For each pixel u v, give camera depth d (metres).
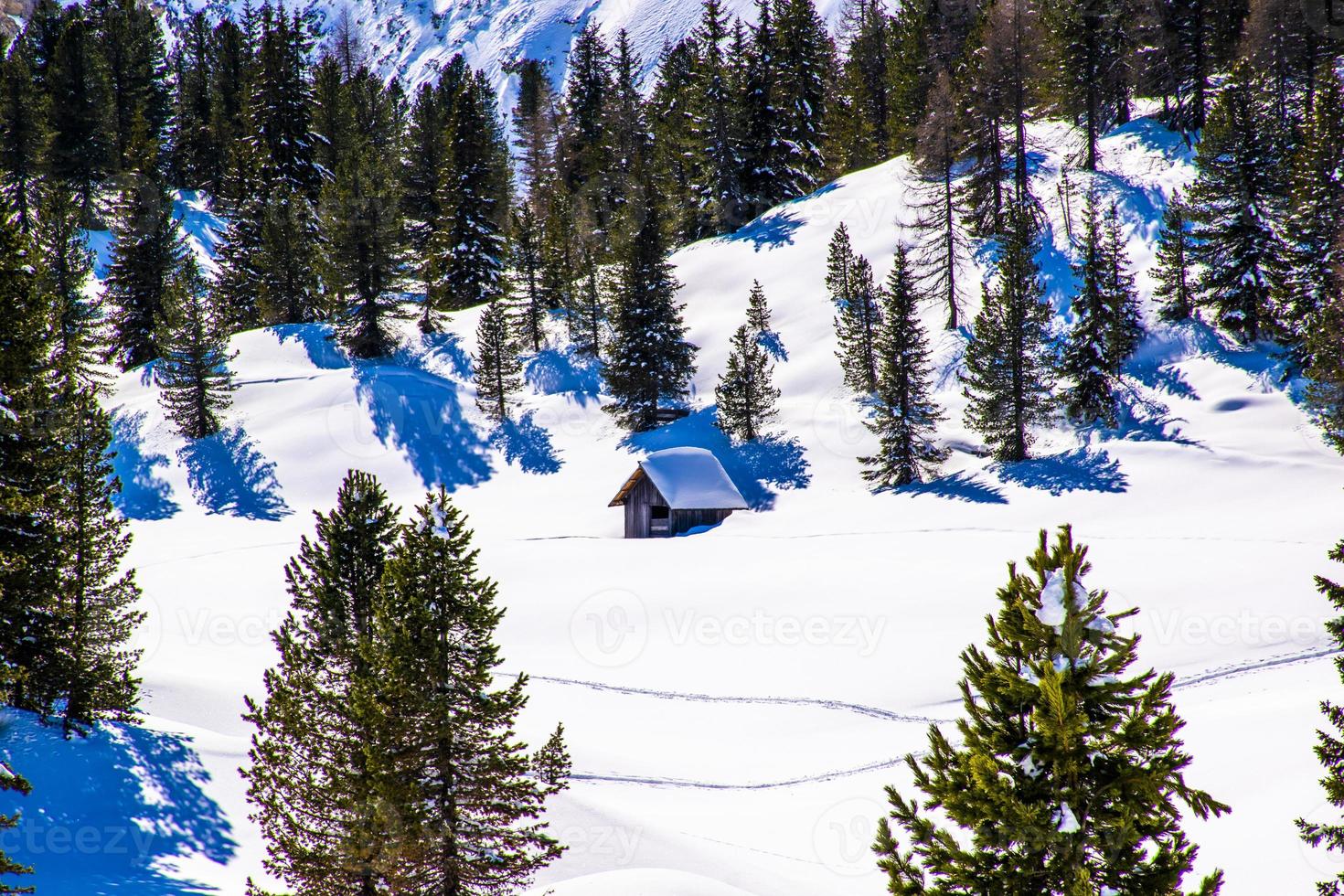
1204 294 60.03
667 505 54.22
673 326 68.94
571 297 79.12
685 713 30.20
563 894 16.67
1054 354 57.00
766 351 73.06
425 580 15.09
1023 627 8.30
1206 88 75.19
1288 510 41.72
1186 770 22.02
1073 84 75.69
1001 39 71.00
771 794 24.83
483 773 14.98
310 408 69.44
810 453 60.97
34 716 21.62
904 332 55.91
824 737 28.03
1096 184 72.56
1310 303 52.00
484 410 71.06
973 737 8.62
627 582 41.06
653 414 67.75
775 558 42.50
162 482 61.41
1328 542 36.69
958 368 63.44
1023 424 55.69
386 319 79.25
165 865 18.45
